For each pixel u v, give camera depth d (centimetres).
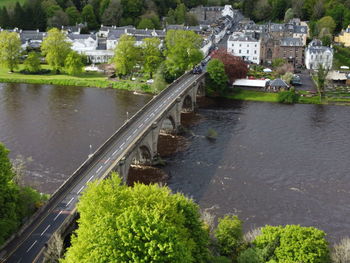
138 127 12738
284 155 13462
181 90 16950
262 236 7044
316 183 11712
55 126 15275
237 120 16775
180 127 15538
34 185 10856
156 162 12681
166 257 5394
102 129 15038
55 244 7156
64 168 12069
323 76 19725
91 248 5562
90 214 6219
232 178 11906
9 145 13538
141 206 6247
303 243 6575
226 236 7362
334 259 7056
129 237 5409
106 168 10112
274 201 10750
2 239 7181
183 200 6944
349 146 14212
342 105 18688
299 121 16612
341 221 9962
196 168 12506
